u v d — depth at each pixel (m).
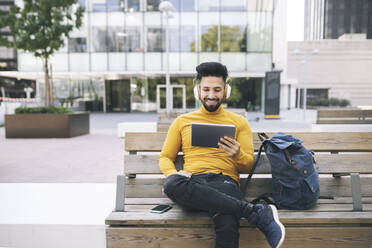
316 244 1.90
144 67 21.02
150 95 23.80
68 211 2.87
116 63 21.09
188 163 2.19
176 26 20.30
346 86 37.50
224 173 2.13
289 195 1.99
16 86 26.12
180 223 1.86
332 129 6.64
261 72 20.16
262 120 14.70
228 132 1.99
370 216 1.89
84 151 6.54
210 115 2.25
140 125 8.72
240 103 23.03
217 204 1.75
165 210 2.00
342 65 37.38
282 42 27.33
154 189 2.28
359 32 13.47
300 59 37.78
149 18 20.66
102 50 21.06
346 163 2.30
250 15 19.88
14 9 8.67
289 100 33.09
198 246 1.88
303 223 1.88
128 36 20.92
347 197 2.28
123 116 19.25
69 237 2.55
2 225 2.56
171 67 20.61
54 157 5.86
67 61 21.12
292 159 1.97
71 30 8.88
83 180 4.10
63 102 24.31
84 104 24.44
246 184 2.14
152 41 20.81
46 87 9.39
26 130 8.70
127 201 2.22
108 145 7.40
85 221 2.62
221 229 1.74
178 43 20.42
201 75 2.17
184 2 20.06
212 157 2.15
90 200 3.21
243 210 1.77
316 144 2.38
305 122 13.37
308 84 38.28
